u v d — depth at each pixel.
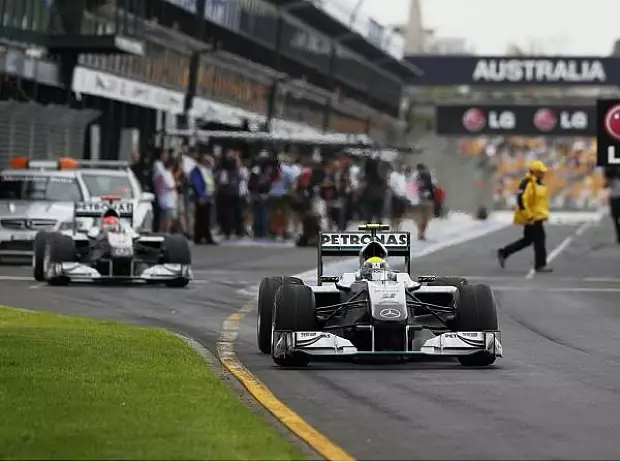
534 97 190.00
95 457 20.06
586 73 185.38
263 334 33.06
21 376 27.47
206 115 108.62
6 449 20.56
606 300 49.97
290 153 103.06
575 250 85.69
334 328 31.36
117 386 26.52
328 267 65.56
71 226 62.34
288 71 134.00
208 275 59.59
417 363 31.89
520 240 66.06
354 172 114.50
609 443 22.22
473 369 30.92
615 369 31.08
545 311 45.75
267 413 24.86
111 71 90.44
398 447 21.89
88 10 85.44
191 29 104.19
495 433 23.09
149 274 51.53
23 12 80.38
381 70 176.12
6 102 78.75
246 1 117.38
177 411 23.94
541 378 29.53
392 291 31.22
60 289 50.62
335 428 23.53
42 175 64.69
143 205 65.25
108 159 92.81
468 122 185.12
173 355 31.53
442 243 93.50
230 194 89.88
